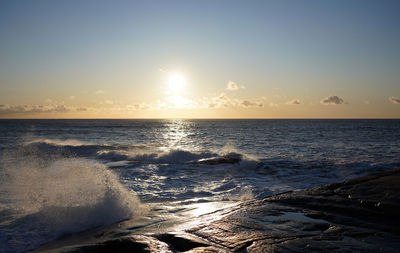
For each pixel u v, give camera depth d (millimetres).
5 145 22734
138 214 5125
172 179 9570
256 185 8695
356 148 21109
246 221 3686
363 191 4418
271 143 26016
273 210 4145
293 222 3570
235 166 11859
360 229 3219
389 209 3607
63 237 4082
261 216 3883
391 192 4113
